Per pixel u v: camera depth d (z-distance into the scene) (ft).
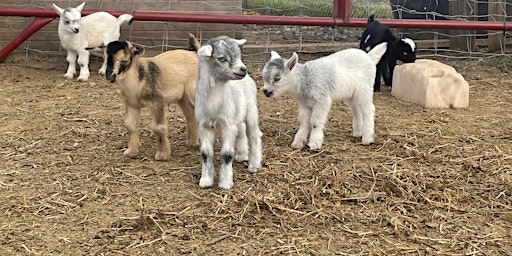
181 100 5.50
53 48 8.76
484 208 4.57
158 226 4.20
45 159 5.33
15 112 6.64
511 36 9.70
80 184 4.85
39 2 8.71
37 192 4.69
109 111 6.74
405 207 4.57
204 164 4.80
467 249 4.01
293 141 5.78
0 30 8.60
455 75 7.18
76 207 4.47
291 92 5.54
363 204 4.58
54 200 4.57
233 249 3.96
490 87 8.11
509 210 4.55
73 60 8.15
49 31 8.71
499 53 9.53
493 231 4.24
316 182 4.90
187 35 9.03
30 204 4.50
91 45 8.04
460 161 5.44
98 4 8.82
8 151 5.49
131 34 8.90
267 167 5.21
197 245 4.00
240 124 5.18
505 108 7.20
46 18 8.30
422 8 9.78
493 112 7.02
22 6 8.68
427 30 9.84
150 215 4.30
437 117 6.75
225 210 4.42
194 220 4.29
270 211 4.43
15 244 3.98
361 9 10.93
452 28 8.56
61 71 8.46
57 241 4.03
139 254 3.89
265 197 4.61
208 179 4.79
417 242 4.09
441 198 4.69
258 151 5.10
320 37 10.36
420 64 7.53
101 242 4.02
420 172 5.15
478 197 4.73
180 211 4.40
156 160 5.35
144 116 6.51
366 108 5.77
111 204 4.53
